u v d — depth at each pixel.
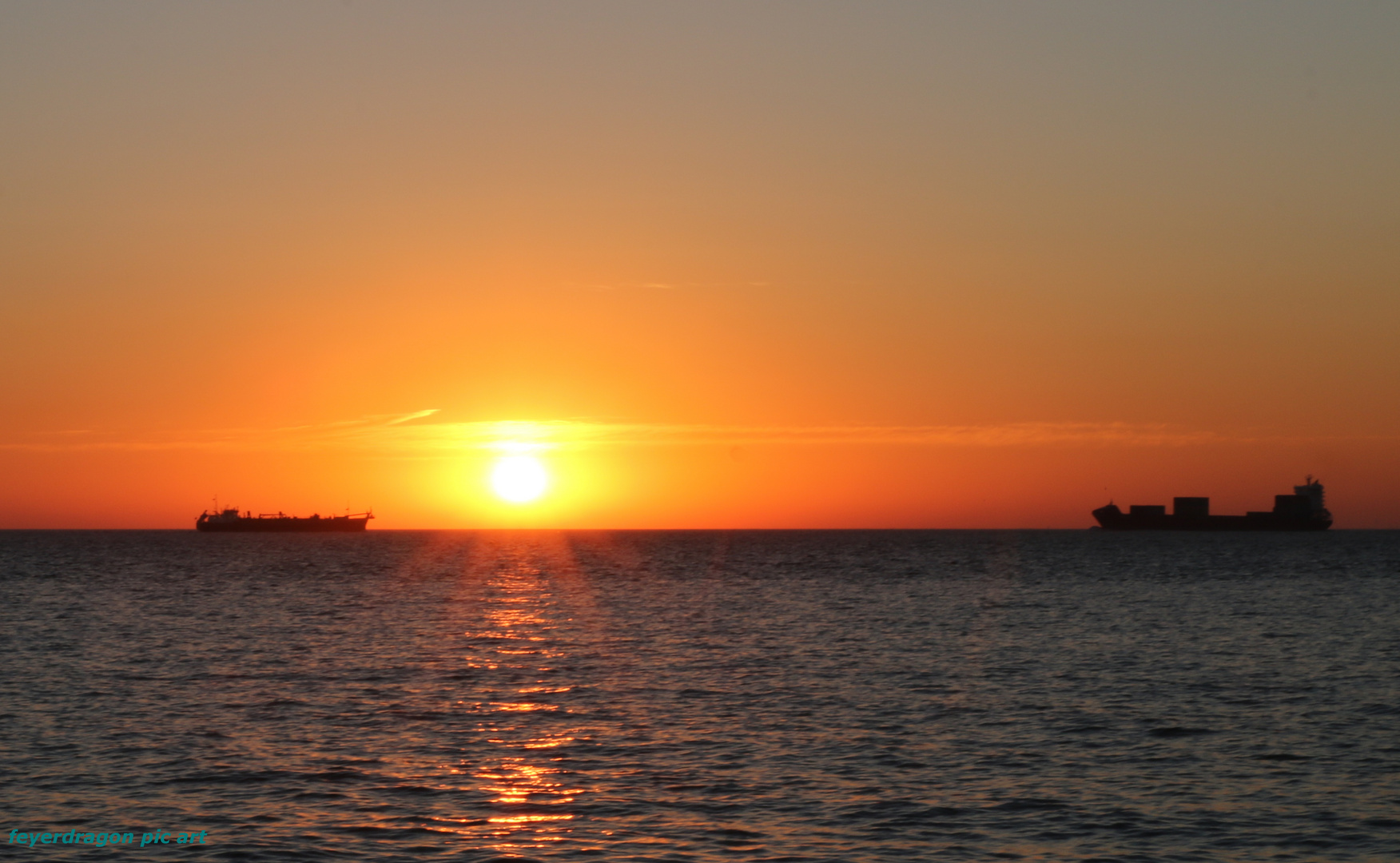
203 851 26.75
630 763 35.44
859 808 30.44
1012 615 86.12
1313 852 26.88
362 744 38.06
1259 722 41.88
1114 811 30.09
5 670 54.62
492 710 44.41
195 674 54.03
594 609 93.69
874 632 74.12
